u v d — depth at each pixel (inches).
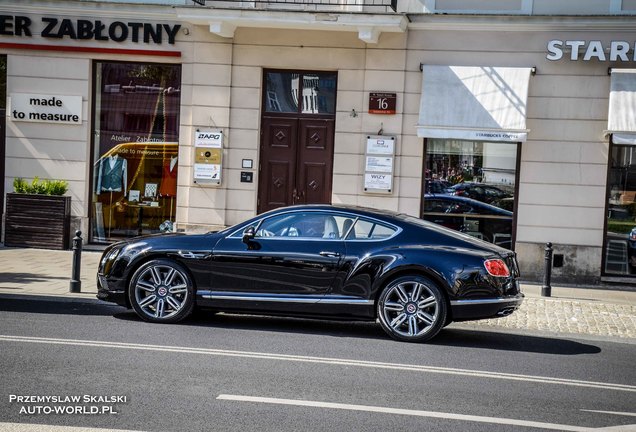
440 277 364.2
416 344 365.4
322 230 383.9
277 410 242.7
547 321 451.8
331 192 627.5
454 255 367.9
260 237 385.7
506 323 442.9
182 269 384.5
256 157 629.6
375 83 611.8
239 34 624.4
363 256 373.7
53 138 647.8
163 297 386.3
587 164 589.9
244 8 592.4
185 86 635.5
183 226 639.1
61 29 636.7
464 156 611.2
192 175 634.8
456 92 593.3
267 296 379.2
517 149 602.2
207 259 382.9
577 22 580.4
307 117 630.5
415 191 610.9
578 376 313.3
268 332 378.3
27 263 566.9
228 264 381.4
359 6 615.2
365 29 587.5
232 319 413.7
